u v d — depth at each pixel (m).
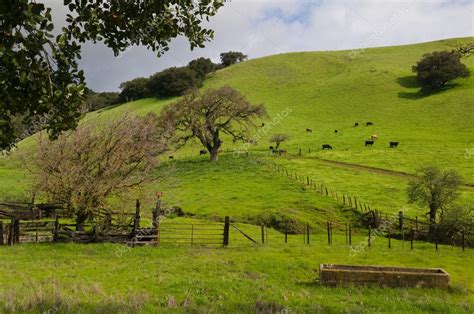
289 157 74.00
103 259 22.11
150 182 31.84
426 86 120.12
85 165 29.33
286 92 133.62
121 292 14.16
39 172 29.56
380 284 16.41
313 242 31.45
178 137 74.75
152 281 16.23
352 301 13.77
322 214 41.91
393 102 111.81
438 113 97.25
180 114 73.25
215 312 10.88
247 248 26.38
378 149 74.88
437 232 34.69
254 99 127.19
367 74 137.75
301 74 150.12
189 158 78.69
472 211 37.41
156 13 7.80
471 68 130.00
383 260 22.38
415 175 57.38
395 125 93.94
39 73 6.09
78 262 21.02
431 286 16.30
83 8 7.04
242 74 154.38
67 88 6.40
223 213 41.31
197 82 146.62
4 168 61.69
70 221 33.75
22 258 21.58
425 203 37.41
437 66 118.69
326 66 156.62
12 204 37.09
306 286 16.52
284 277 18.28
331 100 120.75
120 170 30.52
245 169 65.38
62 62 6.36
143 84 151.12
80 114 6.76
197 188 54.91
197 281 15.98
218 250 25.53
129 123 31.42
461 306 13.55
